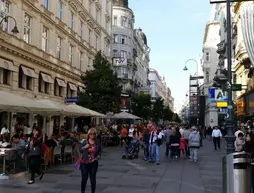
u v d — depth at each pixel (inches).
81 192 349.1
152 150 678.5
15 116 956.0
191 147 713.6
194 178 487.5
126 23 2807.6
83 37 1594.5
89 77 1169.4
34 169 430.3
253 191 310.3
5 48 864.3
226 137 504.4
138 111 2418.8
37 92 1077.1
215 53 2871.6
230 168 255.0
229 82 525.0
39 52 1083.3
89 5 1694.1
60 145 633.0
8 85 901.8
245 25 346.9
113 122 2092.8
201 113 2187.5
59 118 1306.6
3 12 876.0
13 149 503.2
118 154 846.5
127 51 2787.9
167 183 443.8
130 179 469.7
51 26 1187.9
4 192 368.5
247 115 1146.7
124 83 2760.8
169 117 4156.0
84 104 1147.9
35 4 1052.5
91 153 347.6
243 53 1182.9
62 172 521.3
